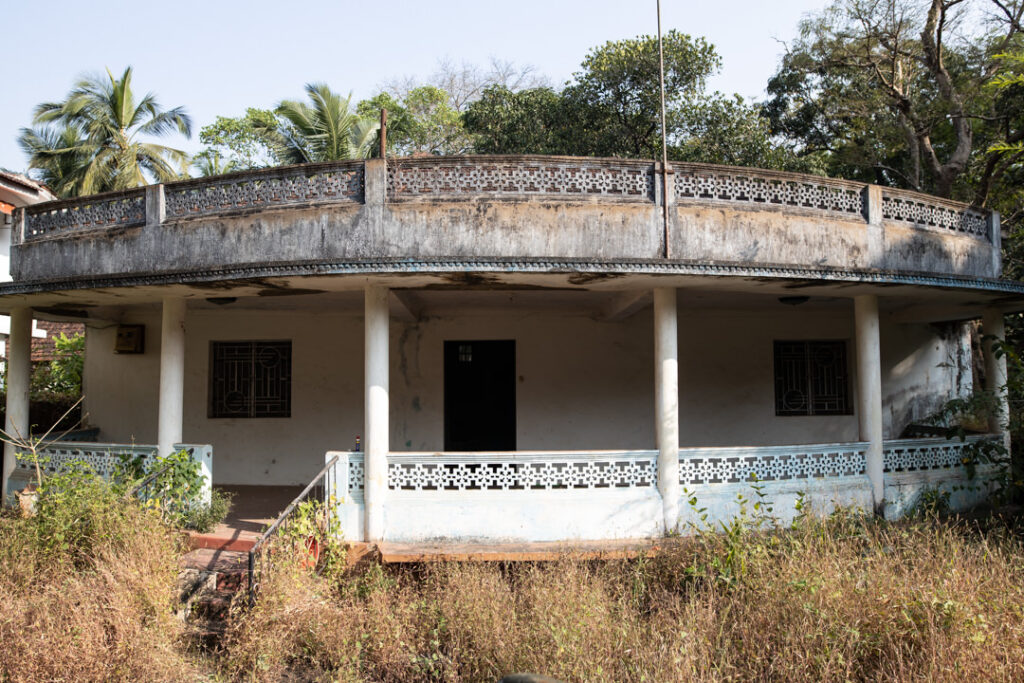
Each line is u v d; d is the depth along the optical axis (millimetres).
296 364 10828
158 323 11109
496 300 9820
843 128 23234
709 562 6254
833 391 11398
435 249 7180
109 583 5523
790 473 7953
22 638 4938
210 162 30625
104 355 11430
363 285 7523
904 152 21828
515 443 10773
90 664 4867
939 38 17344
